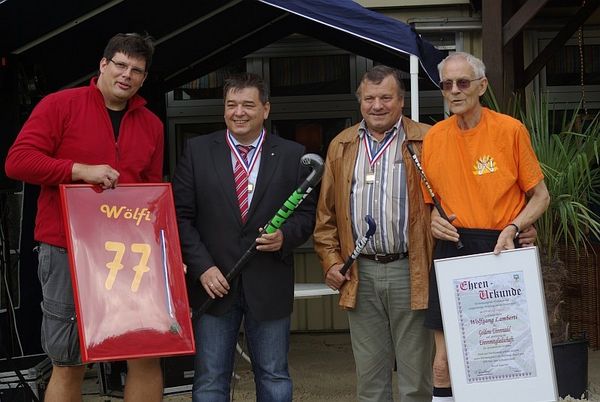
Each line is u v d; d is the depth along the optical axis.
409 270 4.00
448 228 3.79
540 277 3.67
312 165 3.79
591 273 6.35
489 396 3.69
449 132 3.84
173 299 3.66
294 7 4.71
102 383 5.48
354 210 4.04
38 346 5.97
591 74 7.00
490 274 3.69
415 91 4.69
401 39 4.68
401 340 4.06
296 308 7.26
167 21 5.93
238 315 3.99
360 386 4.16
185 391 5.20
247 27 6.58
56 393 3.84
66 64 6.01
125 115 3.82
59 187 3.68
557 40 6.24
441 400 3.90
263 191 3.95
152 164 3.94
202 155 4.00
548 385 3.68
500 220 3.78
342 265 4.05
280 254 3.95
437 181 3.86
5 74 5.36
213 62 6.84
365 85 4.02
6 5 4.82
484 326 3.69
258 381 4.03
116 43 3.73
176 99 7.24
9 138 5.34
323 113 7.20
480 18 6.83
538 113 5.12
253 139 4.00
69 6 5.10
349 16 4.68
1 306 5.52
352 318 4.12
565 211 4.77
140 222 3.71
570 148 5.15
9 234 5.75
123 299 3.60
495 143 3.77
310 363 6.26
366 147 4.07
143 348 3.57
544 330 3.67
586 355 4.98
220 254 3.93
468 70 3.73
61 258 3.74
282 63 7.21
